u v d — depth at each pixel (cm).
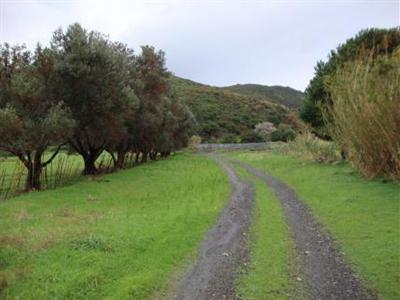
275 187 2434
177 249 1184
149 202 1939
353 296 873
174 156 6512
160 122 4906
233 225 1497
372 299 859
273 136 8819
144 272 997
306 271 1016
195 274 1010
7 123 2259
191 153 7525
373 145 2269
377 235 1287
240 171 3456
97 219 1523
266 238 1312
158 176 3106
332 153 3500
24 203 1873
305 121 4066
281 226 1468
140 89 3856
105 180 2819
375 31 3569
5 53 2569
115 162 4272
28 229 1350
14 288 882
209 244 1259
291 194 2156
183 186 2508
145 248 1169
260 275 993
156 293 902
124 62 3170
